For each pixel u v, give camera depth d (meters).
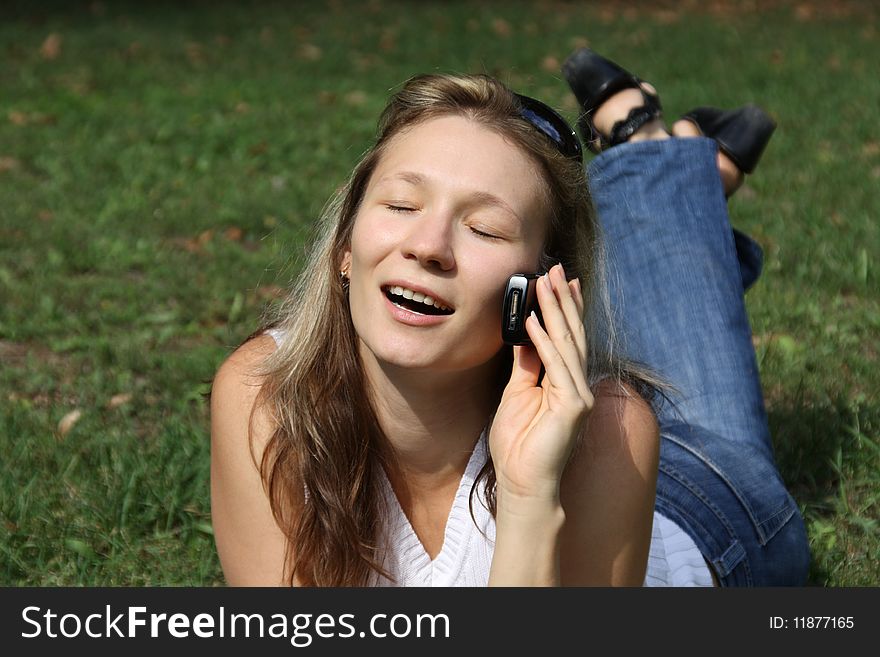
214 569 4.49
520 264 3.04
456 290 2.98
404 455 3.28
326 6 18.08
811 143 10.40
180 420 5.48
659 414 4.42
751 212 8.38
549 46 15.21
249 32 16.12
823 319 6.61
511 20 16.91
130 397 5.78
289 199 9.05
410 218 3.00
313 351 3.28
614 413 3.27
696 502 4.10
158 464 5.09
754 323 6.54
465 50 15.06
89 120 11.44
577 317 3.06
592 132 5.34
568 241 3.23
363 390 3.27
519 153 3.07
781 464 5.13
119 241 8.12
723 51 14.71
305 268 3.47
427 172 2.99
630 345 4.80
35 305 7.02
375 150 3.21
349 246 3.27
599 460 3.23
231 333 6.69
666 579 3.92
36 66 13.80
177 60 14.43
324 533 3.23
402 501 3.33
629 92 5.32
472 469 3.29
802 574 4.26
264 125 11.34
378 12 17.58
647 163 5.06
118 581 4.40
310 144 10.77
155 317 6.88
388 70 14.07
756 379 4.73
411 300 3.04
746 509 4.14
